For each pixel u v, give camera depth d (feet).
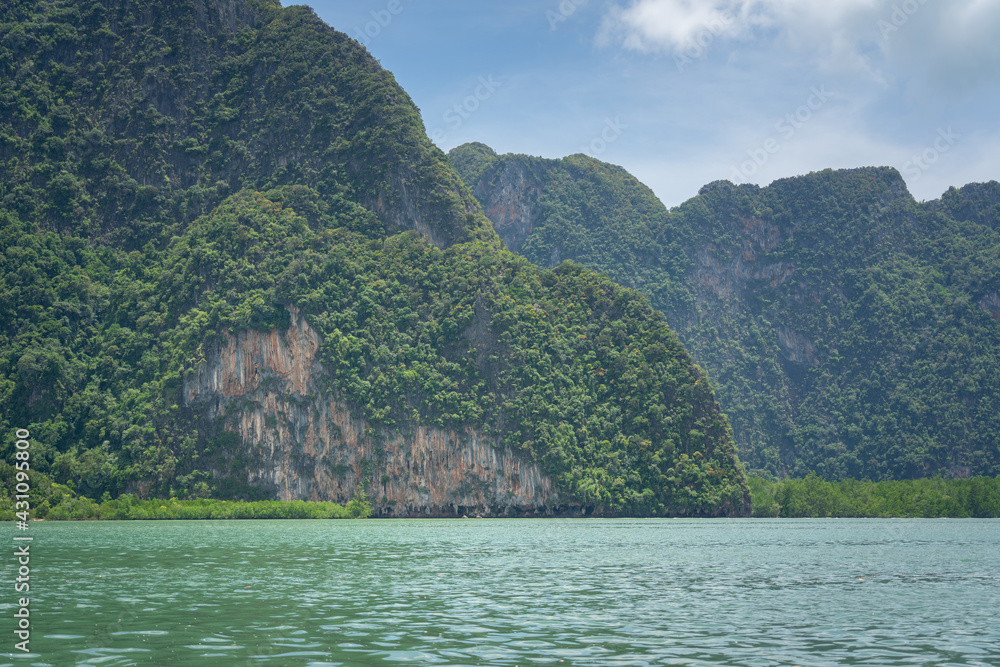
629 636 146.10
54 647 134.31
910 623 163.22
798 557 307.58
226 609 171.42
